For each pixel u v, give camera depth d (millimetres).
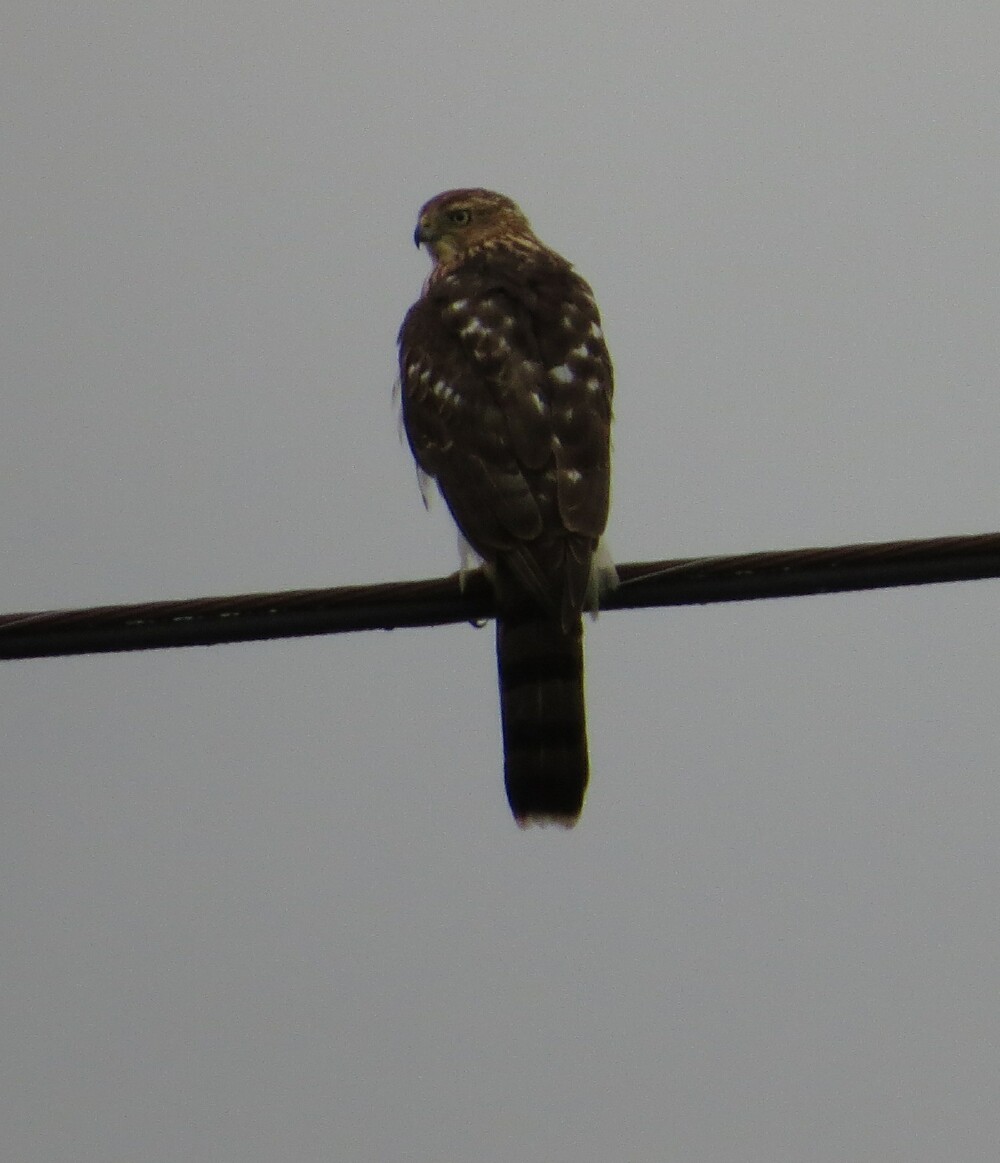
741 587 10383
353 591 10391
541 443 11547
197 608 10133
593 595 10852
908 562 9953
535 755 10992
